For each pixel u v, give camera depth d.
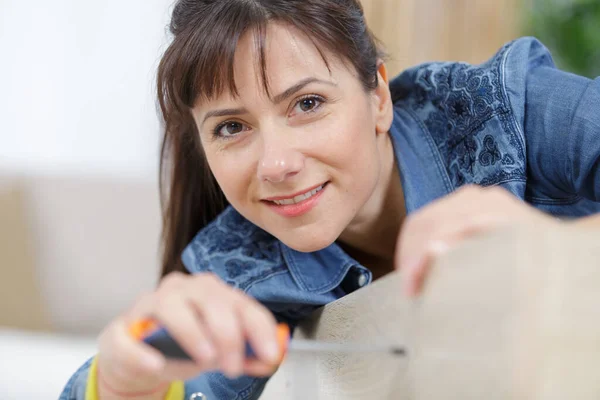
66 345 1.83
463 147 0.93
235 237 0.96
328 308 0.64
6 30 2.06
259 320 0.42
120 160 2.15
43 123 2.10
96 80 2.13
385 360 0.44
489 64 0.96
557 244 0.30
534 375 0.29
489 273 0.31
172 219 1.08
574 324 0.29
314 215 0.80
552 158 0.88
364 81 0.83
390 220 0.97
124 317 0.47
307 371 0.63
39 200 2.07
